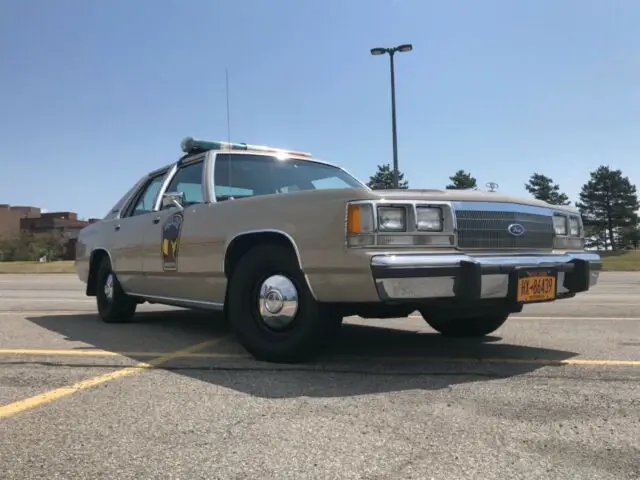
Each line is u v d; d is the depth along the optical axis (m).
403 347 5.18
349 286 3.83
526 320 7.07
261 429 2.96
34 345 5.35
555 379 3.92
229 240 4.68
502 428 2.96
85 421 3.11
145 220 6.10
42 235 91.19
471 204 4.14
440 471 2.46
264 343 4.41
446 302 3.97
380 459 2.58
